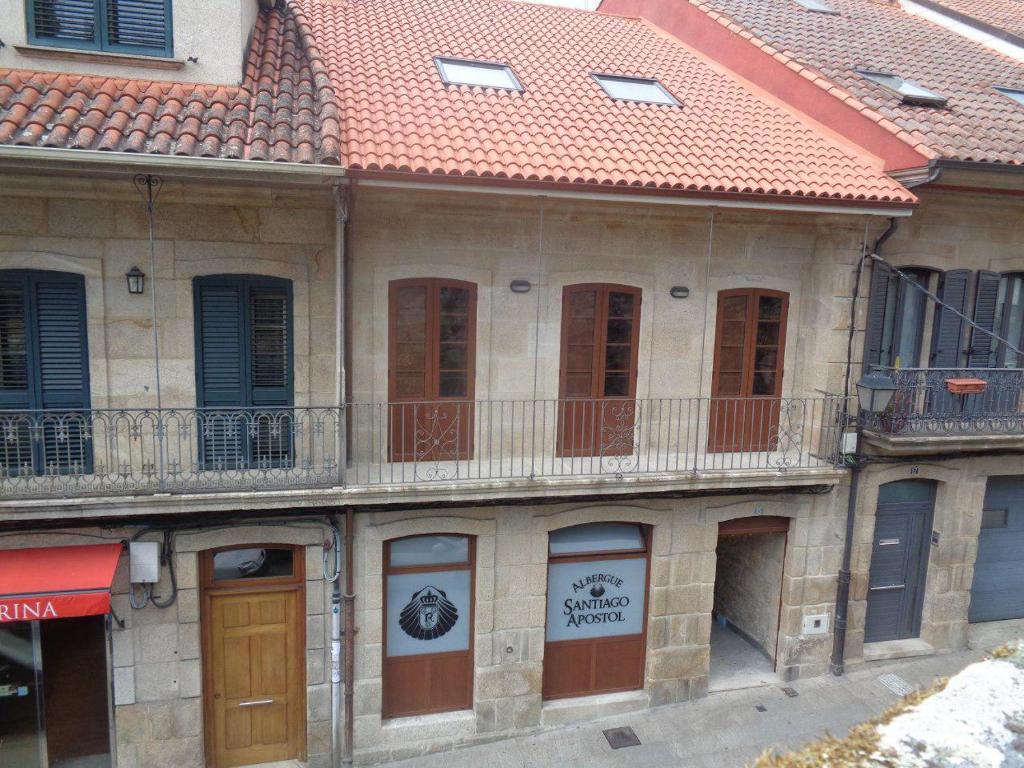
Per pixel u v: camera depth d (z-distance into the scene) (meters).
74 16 8.23
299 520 8.51
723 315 10.12
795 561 10.46
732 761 9.03
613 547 9.98
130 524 7.99
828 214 9.49
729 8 13.84
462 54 11.59
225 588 8.64
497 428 9.55
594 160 8.84
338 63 10.26
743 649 11.48
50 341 7.93
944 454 10.77
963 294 10.80
